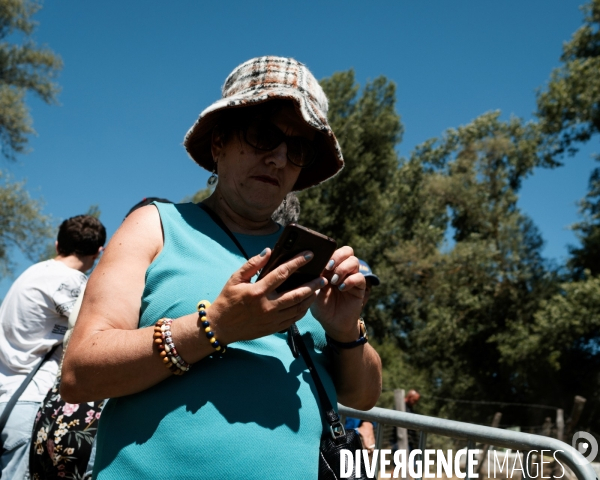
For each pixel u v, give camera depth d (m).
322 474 1.19
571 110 19.72
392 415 2.07
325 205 23.19
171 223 1.26
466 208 24.98
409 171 28.88
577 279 21.34
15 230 16.08
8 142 16.73
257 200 1.35
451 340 22.75
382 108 25.19
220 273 1.22
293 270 1.02
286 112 1.37
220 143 1.43
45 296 2.26
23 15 17.52
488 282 22.52
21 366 2.25
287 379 1.19
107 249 1.23
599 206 20.91
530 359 20.06
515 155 25.17
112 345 1.07
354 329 1.29
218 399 1.11
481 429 1.81
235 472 1.07
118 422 1.14
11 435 2.11
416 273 23.81
